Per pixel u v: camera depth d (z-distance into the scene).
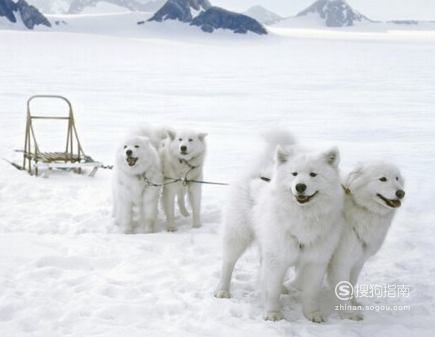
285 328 3.54
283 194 3.53
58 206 6.75
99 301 3.79
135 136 5.85
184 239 5.56
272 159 4.15
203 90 25.33
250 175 4.15
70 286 4.09
